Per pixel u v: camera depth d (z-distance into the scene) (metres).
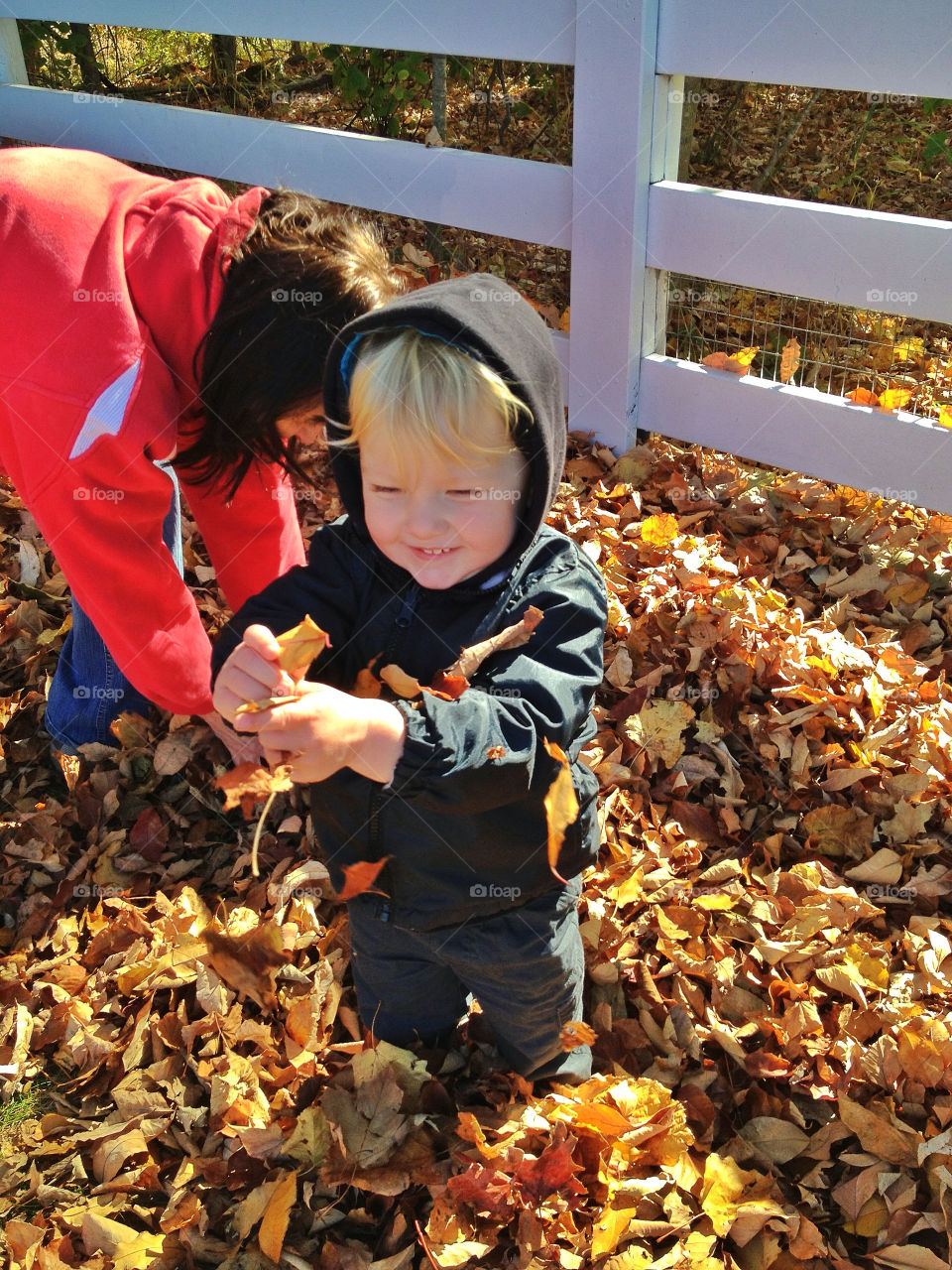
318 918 2.15
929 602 2.79
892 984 1.95
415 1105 1.78
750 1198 1.68
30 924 2.15
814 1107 1.81
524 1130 1.73
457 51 3.13
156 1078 1.86
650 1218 1.66
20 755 2.51
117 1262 1.62
